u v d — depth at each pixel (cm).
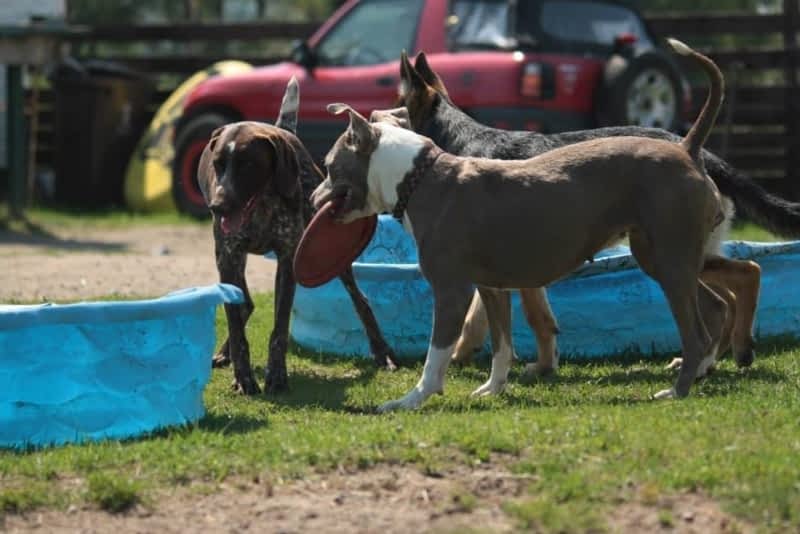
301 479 807
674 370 1177
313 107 2206
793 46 2498
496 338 1084
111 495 780
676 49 1009
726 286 1154
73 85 2705
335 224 1080
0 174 2850
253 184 1091
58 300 1554
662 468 788
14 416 901
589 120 2050
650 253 1027
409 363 1276
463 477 798
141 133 2850
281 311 1137
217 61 2895
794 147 2497
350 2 2217
